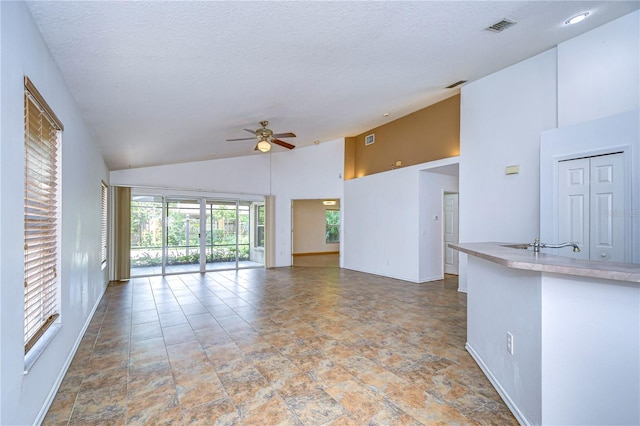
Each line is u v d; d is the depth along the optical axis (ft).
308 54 10.34
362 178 26.35
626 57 11.27
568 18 11.01
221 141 20.30
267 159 29.30
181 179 25.32
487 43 12.13
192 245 26.58
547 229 12.82
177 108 13.07
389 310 15.10
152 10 6.86
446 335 11.78
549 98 13.96
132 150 18.21
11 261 5.48
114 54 8.33
